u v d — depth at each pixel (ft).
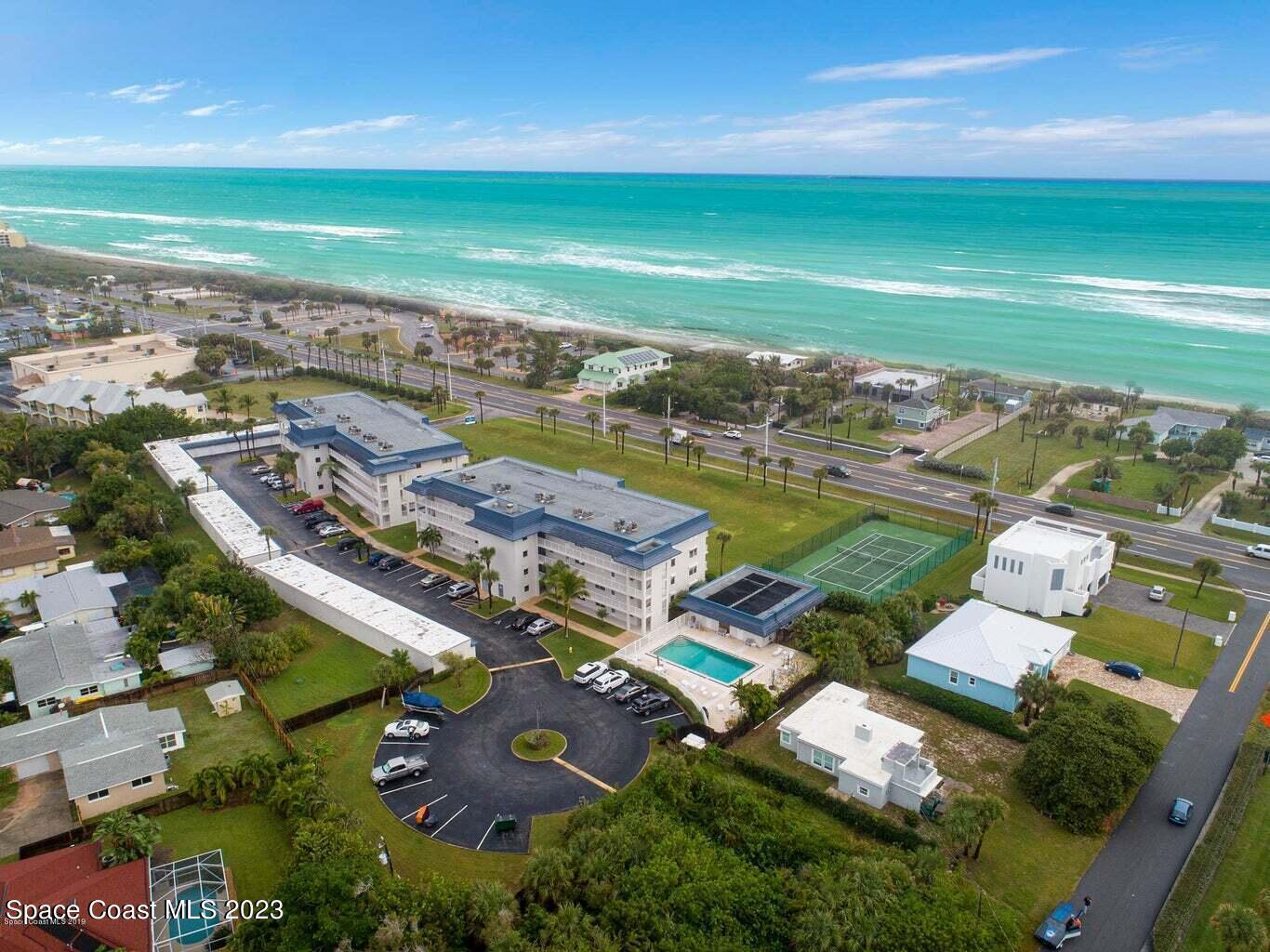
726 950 239.09
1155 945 253.24
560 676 402.72
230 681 390.63
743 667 410.52
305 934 239.09
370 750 347.77
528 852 292.20
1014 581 467.11
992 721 364.99
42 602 438.81
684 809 300.61
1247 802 315.58
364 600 451.53
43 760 330.54
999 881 281.74
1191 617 459.73
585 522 467.93
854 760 324.19
